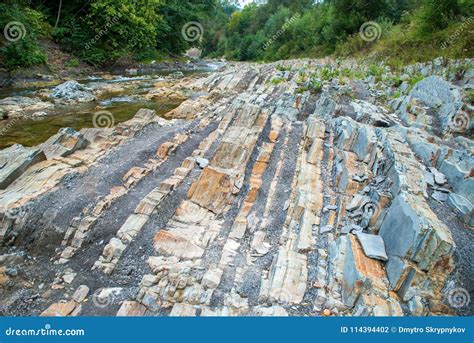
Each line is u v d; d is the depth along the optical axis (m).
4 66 19.34
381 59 21.19
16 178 8.22
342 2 31.89
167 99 17.58
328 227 6.95
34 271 6.36
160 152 9.85
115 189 8.20
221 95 17.02
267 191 8.43
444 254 5.09
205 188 8.22
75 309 5.59
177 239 6.82
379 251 5.82
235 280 6.04
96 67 25.42
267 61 41.16
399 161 7.34
